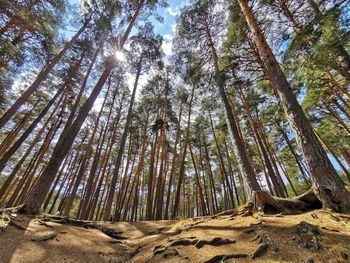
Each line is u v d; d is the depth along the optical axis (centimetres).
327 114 1827
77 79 1858
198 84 1512
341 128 1938
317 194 538
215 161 3031
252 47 1133
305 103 1407
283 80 689
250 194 686
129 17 1391
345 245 333
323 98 1501
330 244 345
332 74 1236
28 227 577
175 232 626
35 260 432
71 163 2677
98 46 1639
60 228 635
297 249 353
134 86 1741
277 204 592
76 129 861
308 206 577
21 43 1262
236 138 868
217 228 534
